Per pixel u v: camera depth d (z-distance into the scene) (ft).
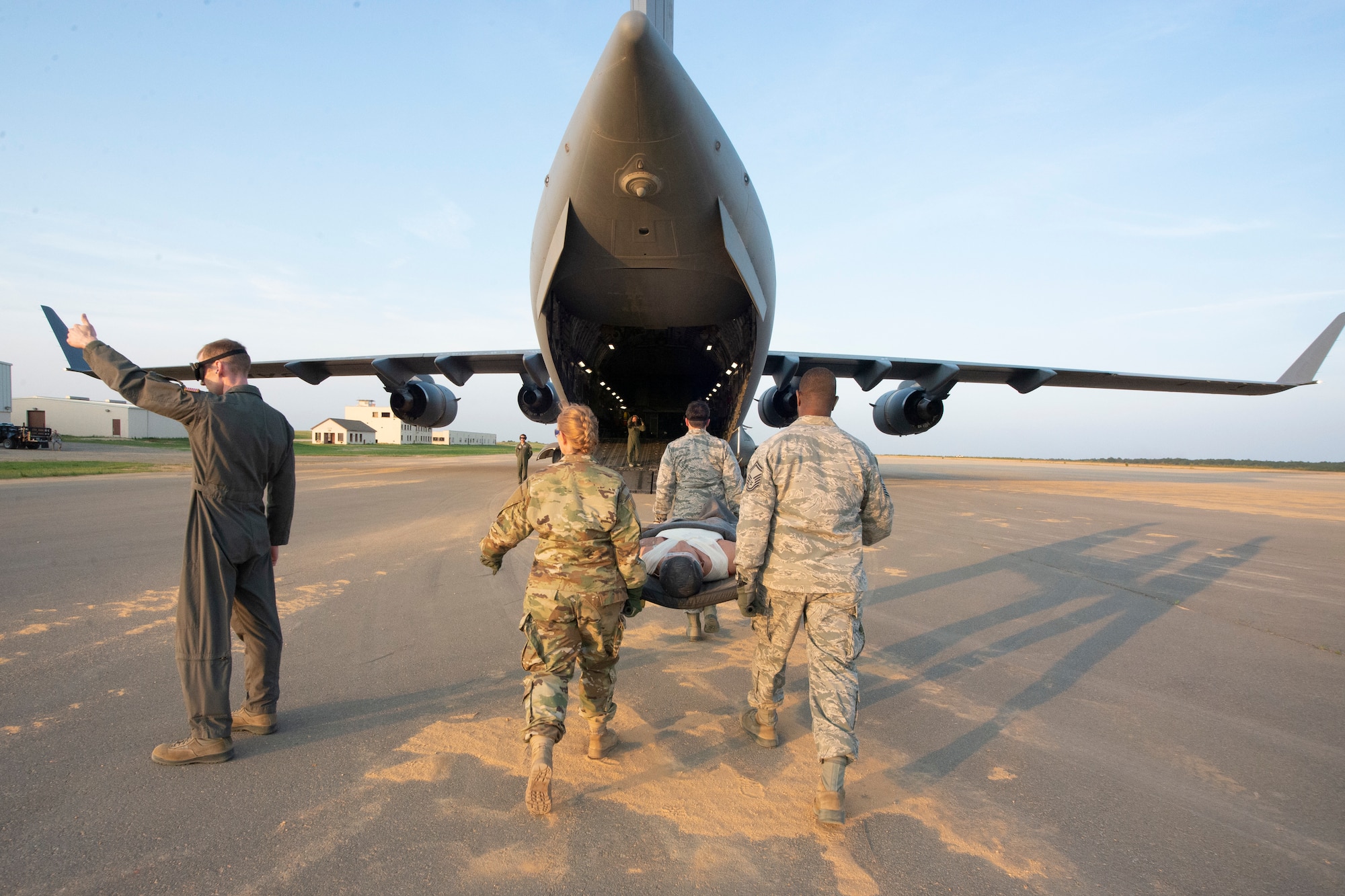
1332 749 9.32
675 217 27.61
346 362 54.85
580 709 10.47
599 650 8.11
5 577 17.90
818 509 8.05
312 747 8.84
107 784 7.77
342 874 6.21
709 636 14.28
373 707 10.16
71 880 6.02
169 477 50.24
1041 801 7.84
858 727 9.86
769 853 6.72
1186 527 31.63
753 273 30.68
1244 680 11.88
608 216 27.61
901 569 20.98
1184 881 6.37
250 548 8.67
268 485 9.40
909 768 8.61
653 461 47.37
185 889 5.93
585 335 40.63
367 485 50.01
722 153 25.94
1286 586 19.29
